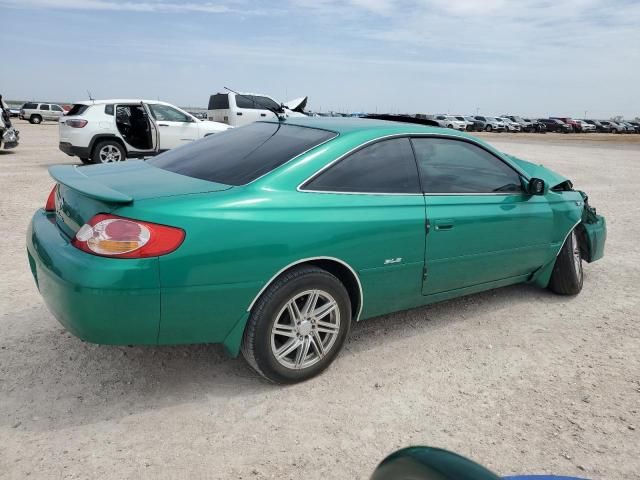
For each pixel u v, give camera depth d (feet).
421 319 13.57
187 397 9.61
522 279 14.55
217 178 10.07
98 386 9.80
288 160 10.08
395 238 10.75
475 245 12.36
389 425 9.02
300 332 9.89
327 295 10.03
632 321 13.96
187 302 8.61
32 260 10.20
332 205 9.98
